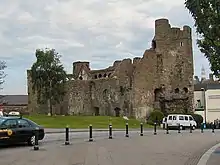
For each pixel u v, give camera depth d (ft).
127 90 249.75
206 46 46.98
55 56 247.29
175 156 58.59
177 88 260.01
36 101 265.13
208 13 42.93
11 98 394.11
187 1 43.68
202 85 306.35
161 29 264.11
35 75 244.01
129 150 68.08
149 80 256.11
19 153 62.75
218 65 46.44
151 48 265.54
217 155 60.23
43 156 58.34
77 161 52.19
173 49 262.47
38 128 78.28
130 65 255.91
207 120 289.12
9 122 73.41
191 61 261.44
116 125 195.42
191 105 256.52
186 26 262.26
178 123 165.78
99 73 274.57
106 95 259.80
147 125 219.00
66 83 262.06
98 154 61.26
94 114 264.52
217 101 290.97
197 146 77.10
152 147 74.33
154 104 256.73
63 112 266.77
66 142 80.94
